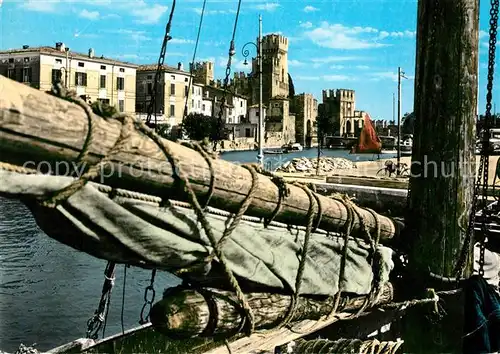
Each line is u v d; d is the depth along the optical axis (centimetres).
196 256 366
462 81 629
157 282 1986
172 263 357
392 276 670
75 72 6931
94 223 304
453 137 631
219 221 381
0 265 2167
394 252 666
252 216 421
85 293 1844
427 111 642
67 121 266
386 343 674
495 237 915
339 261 524
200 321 380
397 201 1083
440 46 632
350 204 538
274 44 14038
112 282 587
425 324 636
